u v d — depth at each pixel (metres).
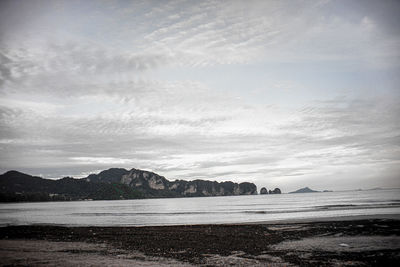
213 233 43.19
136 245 34.28
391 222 48.72
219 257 27.11
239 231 44.94
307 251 29.02
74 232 46.75
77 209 165.25
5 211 146.75
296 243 33.75
